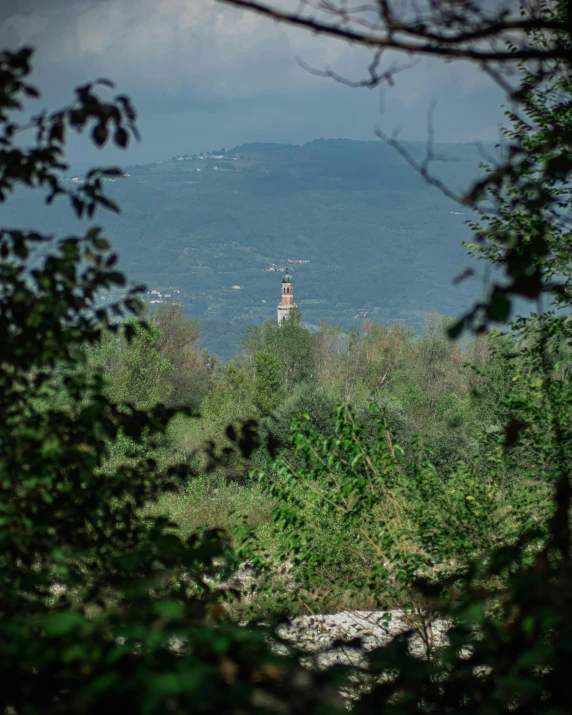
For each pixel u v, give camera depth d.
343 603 27.84
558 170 7.71
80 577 10.40
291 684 6.54
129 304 12.19
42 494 11.55
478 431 29.95
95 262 11.55
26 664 6.63
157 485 13.01
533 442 26.39
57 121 11.03
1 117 11.12
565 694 7.17
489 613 12.68
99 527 12.20
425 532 24.83
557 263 25.02
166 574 10.60
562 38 16.27
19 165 11.12
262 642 7.12
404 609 22.92
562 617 7.19
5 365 12.37
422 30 8.20
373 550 25.83
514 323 27.67
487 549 23.44
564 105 24.45
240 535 24.28
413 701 7.69
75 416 12.07
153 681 5.75
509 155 8.66
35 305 11.04
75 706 5.95
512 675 6.98
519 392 28.31
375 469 25.92
